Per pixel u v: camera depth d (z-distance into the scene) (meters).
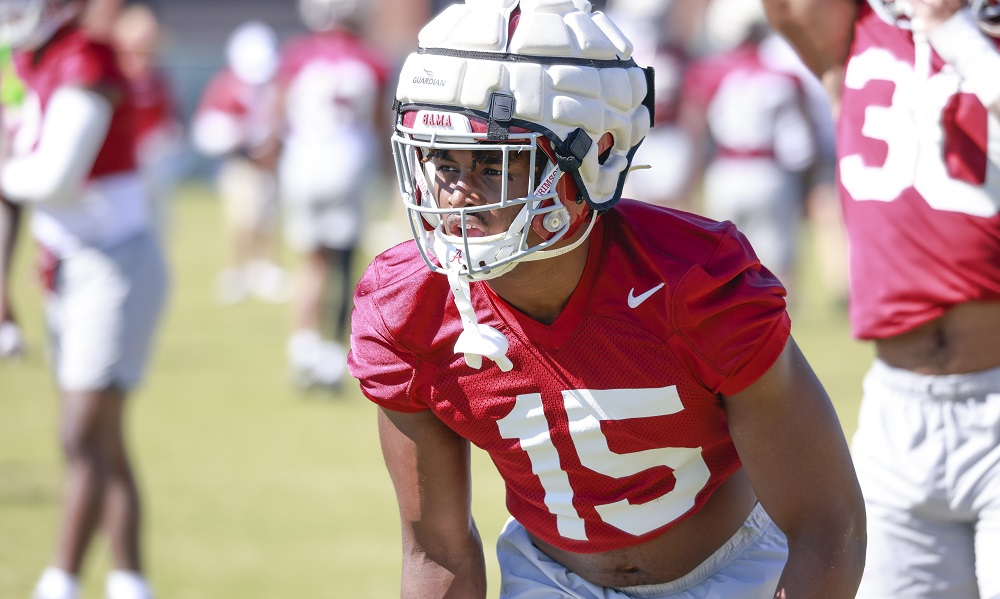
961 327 10.23
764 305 7.67
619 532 8.71
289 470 22.55
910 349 10.48
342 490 21.39
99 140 15.22
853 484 8.16
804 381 7.99
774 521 8.30
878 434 10.62
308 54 29.50
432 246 7.85
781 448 7.99
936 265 10.20
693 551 8.94
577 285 7.84
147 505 20.38
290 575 17.03
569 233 7.78
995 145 9.98
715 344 7.70
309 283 28.94
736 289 7.65
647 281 7.75
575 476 8.45
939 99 10.19
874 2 10.62
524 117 7.46
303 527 19.31
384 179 66.88
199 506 20.38
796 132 34.16
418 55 7.71
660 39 40.03
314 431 25.50
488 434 8.47
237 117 42.41
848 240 10.95
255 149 42.69
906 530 10.45
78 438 15.40
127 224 15.65
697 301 7.65
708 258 7.70
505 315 8.02
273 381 30.34
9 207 16.41
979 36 9.89
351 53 29.44
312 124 28.88
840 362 30.36
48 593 15.21
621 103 7.82
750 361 7.70
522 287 7.86
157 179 16.89
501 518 19.45
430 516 9.08
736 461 8.62
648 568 9.01
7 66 15.43
